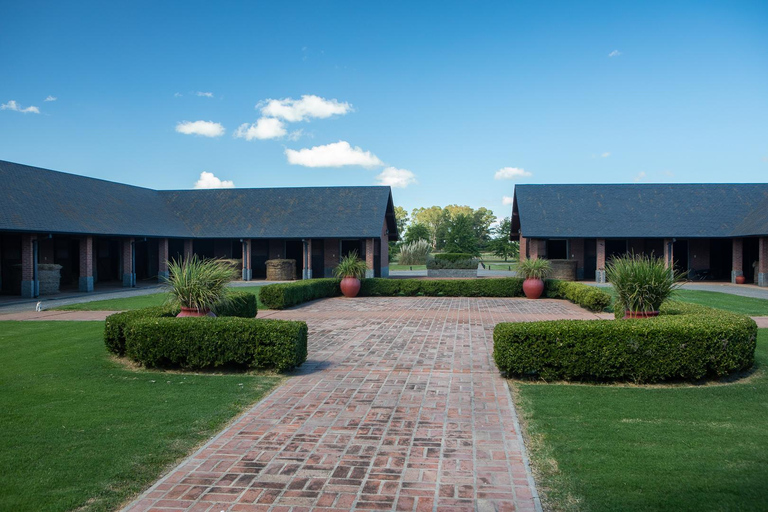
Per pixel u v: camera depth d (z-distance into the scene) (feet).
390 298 60.23
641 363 21.33
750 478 12.38
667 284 26.96
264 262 99.91
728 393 19.97
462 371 24.02
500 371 23.79
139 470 13.34
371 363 25.71
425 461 13.87
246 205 102.63
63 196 73.92
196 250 100.07
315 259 97.76
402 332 34.99
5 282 72.54
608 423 16.56
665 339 21.22
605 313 45.52
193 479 12.89
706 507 11.06
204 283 28.81
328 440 15.44
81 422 16.84
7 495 11.95
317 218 96.48
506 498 11.75
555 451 14.29
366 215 95.76
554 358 21.76
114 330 26.23
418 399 19.61
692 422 16.61
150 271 96.32
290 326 23.52
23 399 19.43
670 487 11.98
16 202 63.67
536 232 88.43
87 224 70.74
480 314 44.75
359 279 61.57
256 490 12.29
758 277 77.82
